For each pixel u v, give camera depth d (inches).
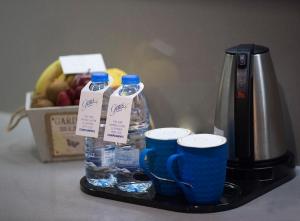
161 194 51.6
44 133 60.7
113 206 51.3
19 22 73.5
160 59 64.4
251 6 57.7
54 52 72.1
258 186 52.4
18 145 66.9
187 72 62.9
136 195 51.8
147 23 64.5
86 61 63.8
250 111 52.8
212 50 60.8
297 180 54.9
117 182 53.7
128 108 50.4
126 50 66.7
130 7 65.2
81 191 54.6
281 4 56.1
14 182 57.3
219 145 48.9
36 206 52.2
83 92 52.5
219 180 49.4
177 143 49.8
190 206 49.3
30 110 59.9
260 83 52.8
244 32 58.6
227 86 53.6
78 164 60.8
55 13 70.6
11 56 75.4
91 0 67.7
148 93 65.9
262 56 52.9
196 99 62.9
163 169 50.8
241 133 53.1
